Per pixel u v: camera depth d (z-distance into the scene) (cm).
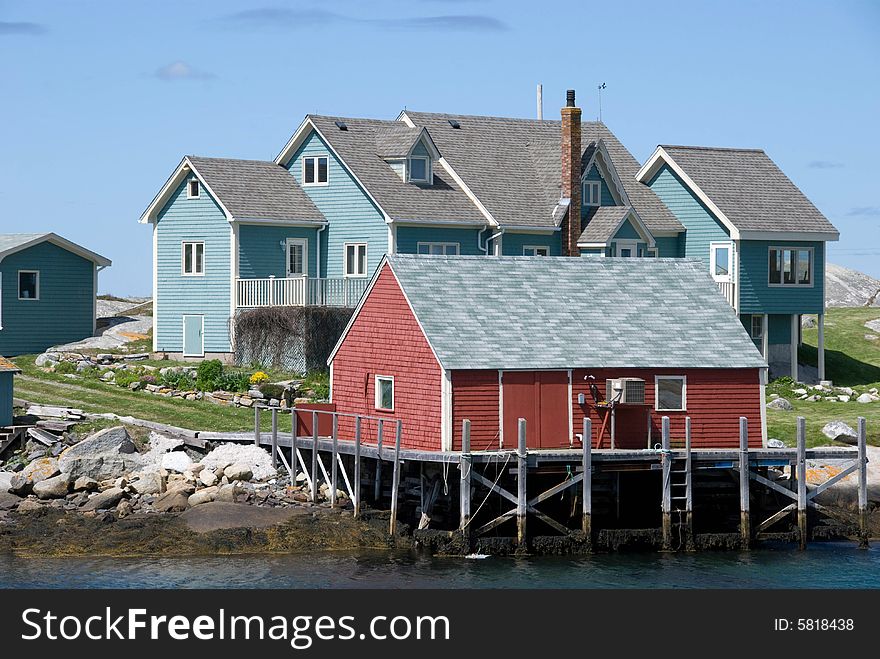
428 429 5991
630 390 6041
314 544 5847
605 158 9262
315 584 5388
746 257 9181
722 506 6266
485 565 5656
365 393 6359
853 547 6134
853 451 6197
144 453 6656
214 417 7325
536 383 6000
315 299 8512
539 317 6222
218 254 8781
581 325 6238
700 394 6203
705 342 6303
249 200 8812
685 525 5994
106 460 6419
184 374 7994
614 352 6147
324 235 8994
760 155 9900
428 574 5525
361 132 9162
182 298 8912
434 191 8944
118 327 9500
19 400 7362
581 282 6450
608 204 9338
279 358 8381
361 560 5712
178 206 8950
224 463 6412
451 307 6144
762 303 9200
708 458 6019
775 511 6272
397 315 6184
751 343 6338
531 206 9050
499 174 9219
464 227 8844
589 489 5806
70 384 7994
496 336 6072
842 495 6631
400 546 5869
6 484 6275
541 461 5781
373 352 6319
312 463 6241
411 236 8675
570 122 9100
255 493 6197
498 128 9712
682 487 6188
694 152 9650
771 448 6400
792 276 9300
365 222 8769
